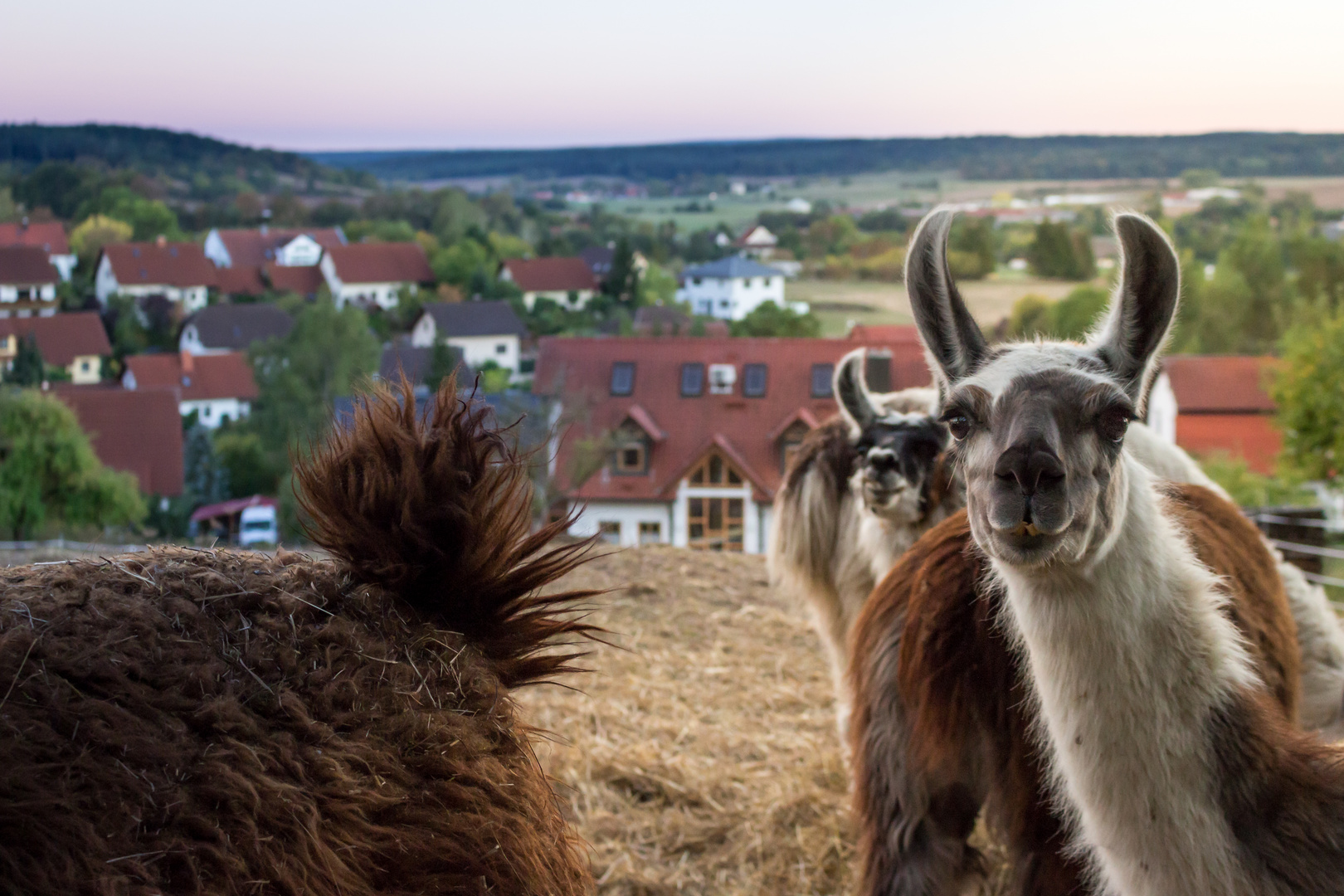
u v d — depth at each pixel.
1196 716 2.54
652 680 7.04
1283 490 25.53
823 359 37.25
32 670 1.66
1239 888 2.50
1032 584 2.62
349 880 1.73
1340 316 24.77
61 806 1.54
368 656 1.96
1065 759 2.67
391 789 1.84
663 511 35.78
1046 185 178.50
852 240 146.50
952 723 3.22
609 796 5.33
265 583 2.01
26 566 1.92
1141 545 2.58
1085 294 62.94
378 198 178.38
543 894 1.98
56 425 32.94
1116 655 2.54
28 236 134.88
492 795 1.98
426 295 118.44
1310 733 2.91
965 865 3.39
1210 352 65.88
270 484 53.75
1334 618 4.56
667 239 165.75
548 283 125.38
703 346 38.53
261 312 97.31
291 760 1.76
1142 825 2.56
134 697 1.70
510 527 2.22
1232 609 3.21
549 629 2.27
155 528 45.75
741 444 36.44
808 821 5.07
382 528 2.12
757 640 8.02
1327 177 160.75
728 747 5.98
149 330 103.44
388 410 2.22
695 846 4.95
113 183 178.50
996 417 2.50
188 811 1.62
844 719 5.42
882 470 4.59
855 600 5.29
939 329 2.83
